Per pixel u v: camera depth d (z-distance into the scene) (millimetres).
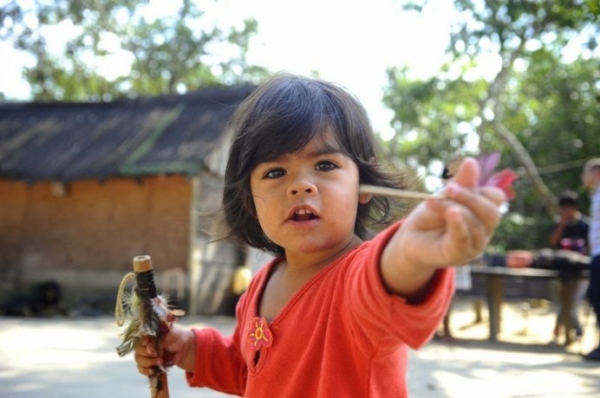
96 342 6398
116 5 17109
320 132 1354
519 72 18922
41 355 5449
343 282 1281
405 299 961
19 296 10344
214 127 10664
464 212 807
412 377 4688
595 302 5730
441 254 838
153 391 1615
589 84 18469
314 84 1456
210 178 10492
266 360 1393
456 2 11344
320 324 1298
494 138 20438
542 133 19562
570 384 4559
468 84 16469
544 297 7191
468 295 7574
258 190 1392
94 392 4012
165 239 10109
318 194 1329
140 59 19062
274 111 1379
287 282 1503
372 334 1098
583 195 19094
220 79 20406
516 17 10344
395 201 1604
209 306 10281
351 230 1396
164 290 9820
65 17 16203
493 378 4738
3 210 11062
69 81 19438
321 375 1244
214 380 1772
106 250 10469
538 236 18719
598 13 7520
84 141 11375
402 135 23562
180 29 18938
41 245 10797
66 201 10773
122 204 10453
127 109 12133
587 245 7301
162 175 9969
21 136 11930
